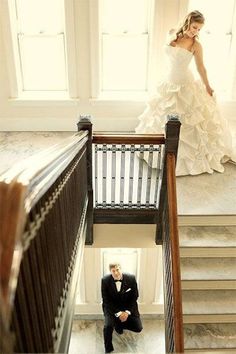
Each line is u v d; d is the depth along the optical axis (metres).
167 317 2.98
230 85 4.82
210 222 3.40
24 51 4.64
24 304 1.22
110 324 4.99
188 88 3.78
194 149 3.88
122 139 3.11
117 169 4.03
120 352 5.25
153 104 4.00
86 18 4.26
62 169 1.54
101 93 4.88
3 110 4.88
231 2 4.45
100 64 4.68
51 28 4.49
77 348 5.39
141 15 4.45
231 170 4.06
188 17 3.46
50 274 1.60
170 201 2.99
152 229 3.66
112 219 3.59
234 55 4.65
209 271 3.12
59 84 4.89
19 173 0.98
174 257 2.78
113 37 4.56
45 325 1.50
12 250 0.83
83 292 5.75
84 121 3.00
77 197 2.60
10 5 4.23
